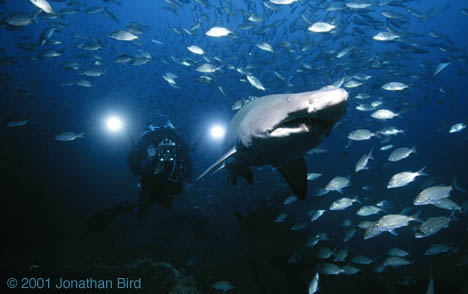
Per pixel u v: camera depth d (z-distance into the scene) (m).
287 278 5.62
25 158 14.16
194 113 19.06
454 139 20.16
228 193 11.77
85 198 11.48
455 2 59.56
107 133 17.44
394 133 7.52
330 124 2.23
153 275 3.89
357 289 5.47
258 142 2.63
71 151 16.28
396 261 4.86
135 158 5.43
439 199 4.15
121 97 20.48
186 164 5.55
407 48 9.54
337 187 5.52
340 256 4.96
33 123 17.52
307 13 10.85
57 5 26.55
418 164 15.78
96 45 8.70
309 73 10.74
